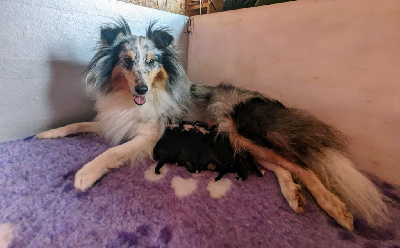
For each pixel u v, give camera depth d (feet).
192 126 1.62
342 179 1.22
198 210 1.11
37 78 1.66
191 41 2.58
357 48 1.43
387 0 1.27
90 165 1.28
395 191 1.33
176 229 0.99
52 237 0.91
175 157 1.48
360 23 1.39
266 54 1.93
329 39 1.54
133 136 1.67
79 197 1.14
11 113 1.60
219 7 3.50
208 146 1.45
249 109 1.54
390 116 1.36
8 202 1.08
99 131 1.83
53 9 1.62
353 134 1.53
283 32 1.78
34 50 1.60
